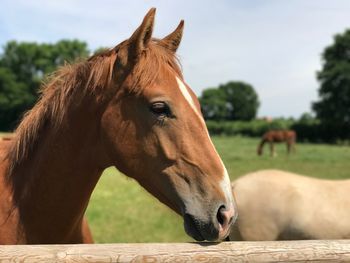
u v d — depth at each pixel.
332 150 31.48
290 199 4.37
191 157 2.05
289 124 56.88
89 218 8.39
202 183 2.01
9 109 60.88
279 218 4.36
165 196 2.12
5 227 2.36
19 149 2.46
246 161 20.30
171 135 2.08
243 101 97.56
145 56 2.18
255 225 4.40
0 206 2.40
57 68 2.57
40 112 2.46
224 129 59.56
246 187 4.52
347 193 4.44
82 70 2.35
